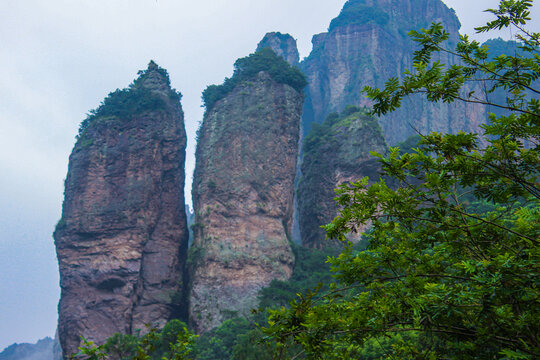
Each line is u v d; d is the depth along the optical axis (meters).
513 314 6.43
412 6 184.25
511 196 7.74
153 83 96.88
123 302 76.12
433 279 7.81
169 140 91.81
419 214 7.71
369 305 7.43
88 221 80.88
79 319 73.19
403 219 7.97
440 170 7.76
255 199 86.31
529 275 6.16
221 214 83.75
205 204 85.00
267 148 91.00
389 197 7.61
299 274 82.00
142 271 80.94
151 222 84.75
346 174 95.44
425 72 7.85
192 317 73.44
